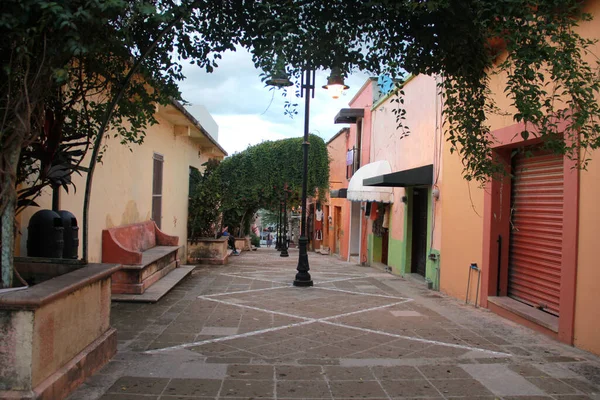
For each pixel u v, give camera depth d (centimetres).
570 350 551
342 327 652
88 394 387
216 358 499
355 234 1888
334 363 492
